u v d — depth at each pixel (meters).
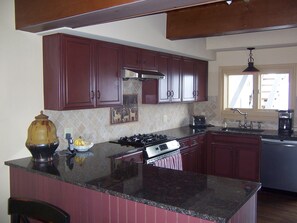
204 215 1.46
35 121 2.57
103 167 2.41
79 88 2.84
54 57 2.69
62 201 2.18
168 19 3.75
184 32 3.63
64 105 2.70
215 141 4.72
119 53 3.30
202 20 3.49
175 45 3.97
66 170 2.31
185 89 4.59
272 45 4.30
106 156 2.84
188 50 4.27
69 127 3.16
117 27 2.99
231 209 1.52
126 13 2.02
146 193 1.77
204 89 5.18
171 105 4.90
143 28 3.36
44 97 2.82
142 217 1.74
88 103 2.94
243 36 4.42
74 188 2.09
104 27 2.84
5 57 2.53
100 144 3.46
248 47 4.52
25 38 2.65
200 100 5.06
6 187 2.61
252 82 5.00
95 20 2.20
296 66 4.55
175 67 4.33
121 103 3.37
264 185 4.32
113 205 1.88
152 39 3.51
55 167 2.40
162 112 4.68
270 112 4.80
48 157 2.60
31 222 2.34
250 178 4.42
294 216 3.52
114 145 3.40
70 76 2.75
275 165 4.20
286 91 4.74
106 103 3.15
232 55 5.09
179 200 1.66
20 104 2.66
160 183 1.98
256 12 3.14
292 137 4.04
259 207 3.79
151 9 1.92
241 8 3.23
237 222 1.69
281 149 4.13
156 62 3.91
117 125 3.80
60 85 2.68
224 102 5.25
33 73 2.74
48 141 2.54
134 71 3.41
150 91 4.10
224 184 1.95
